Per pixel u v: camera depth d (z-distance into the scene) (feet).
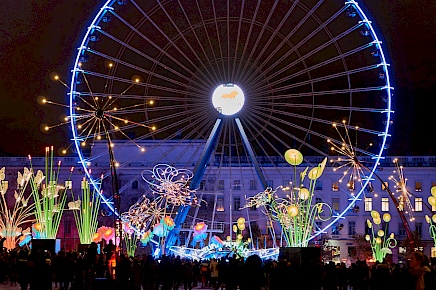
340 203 390.01
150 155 375.04
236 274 118.01
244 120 211.00
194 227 220.02
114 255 142.92
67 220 390.21
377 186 394.93
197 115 210.38
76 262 124.36
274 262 129.08
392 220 390.42
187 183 228.02
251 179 390.42
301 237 207.00
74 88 195.31
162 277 130.72
